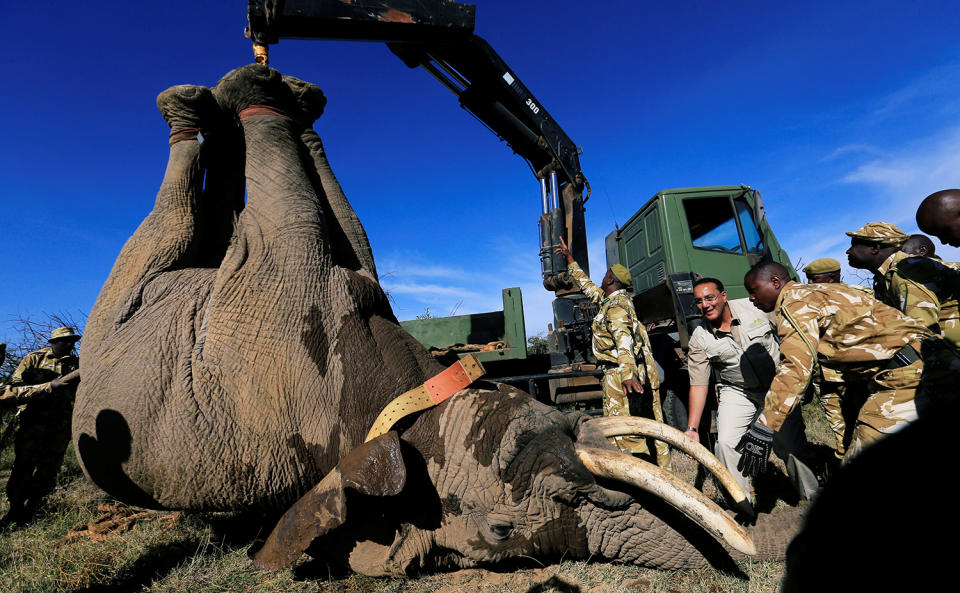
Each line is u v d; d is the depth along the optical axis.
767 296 3.23
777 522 2.77
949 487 1.16
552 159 7.21
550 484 2.45
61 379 4.30
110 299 3.43
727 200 6.84
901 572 1.14
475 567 2.86
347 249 3.73
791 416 3.37
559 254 6.95
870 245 3.89
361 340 3.05
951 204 3.10
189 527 3.98
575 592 2.54
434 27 5.46
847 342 2.63
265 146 3.67
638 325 4.43
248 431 2.86
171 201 3.61
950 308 3.18
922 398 2.46
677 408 5.69
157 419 2.90
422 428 2.71
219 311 3.06
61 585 3.16
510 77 6.89
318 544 2.82
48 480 4.83
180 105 3.71
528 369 6.75
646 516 2.49
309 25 4.96
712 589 2.45
